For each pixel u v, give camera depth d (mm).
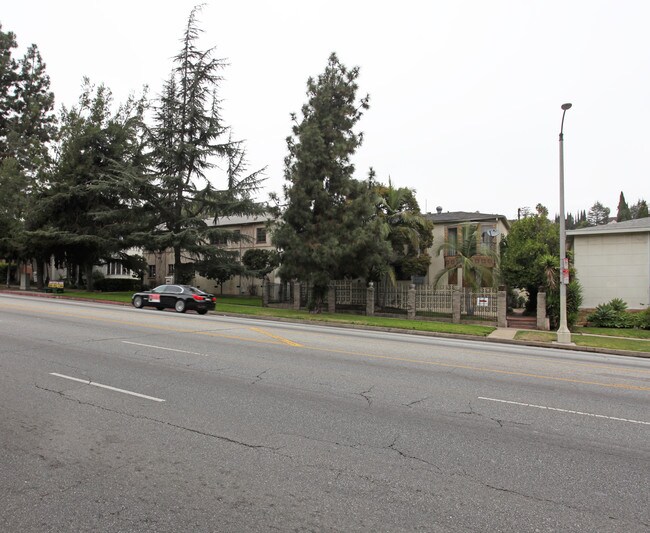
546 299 21891
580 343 16719
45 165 35344
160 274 45250
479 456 4723
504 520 3486
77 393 6645
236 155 32531
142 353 9891
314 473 4219
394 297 26250
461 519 3486
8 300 23984
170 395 6680
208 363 9094
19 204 37094
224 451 4680
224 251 32281
